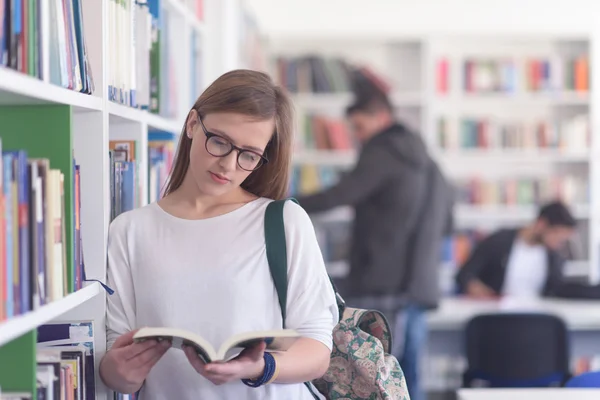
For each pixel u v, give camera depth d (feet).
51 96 4.76
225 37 12.06
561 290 18.33
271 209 5.75
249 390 5.64
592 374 8.89
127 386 5.52
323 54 22.06
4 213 4.20
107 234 5.97
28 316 4.39
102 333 5.89
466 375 15.10
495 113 21.97
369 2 21.90
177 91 9.84
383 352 6.22
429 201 15.12
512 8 21.86
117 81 6.59
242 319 5.55
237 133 5.39
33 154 5.21
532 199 21.08
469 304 17.61
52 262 4.89
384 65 22.04
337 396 6.32
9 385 4.66
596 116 21.58
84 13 5.98
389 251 14.89
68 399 5.44
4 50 4.28
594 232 21.24
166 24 8.93
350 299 15.12
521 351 14.75
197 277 5.59
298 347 5.50
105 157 5.97
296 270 5.64
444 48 22.04
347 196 14.84
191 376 5.66
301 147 21.22
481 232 21.12
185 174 6.04
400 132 15.02
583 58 21.24
